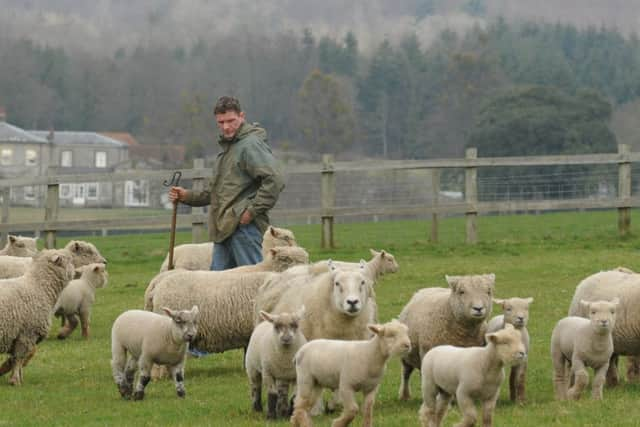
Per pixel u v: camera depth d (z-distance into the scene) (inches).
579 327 508.4
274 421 471.8
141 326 532.7
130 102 5108.3
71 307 761.6
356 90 4781.0
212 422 477.4
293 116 4603.8
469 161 1205.1
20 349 591.8
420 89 4726.9
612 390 536.7
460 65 4284.0
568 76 4608.8
